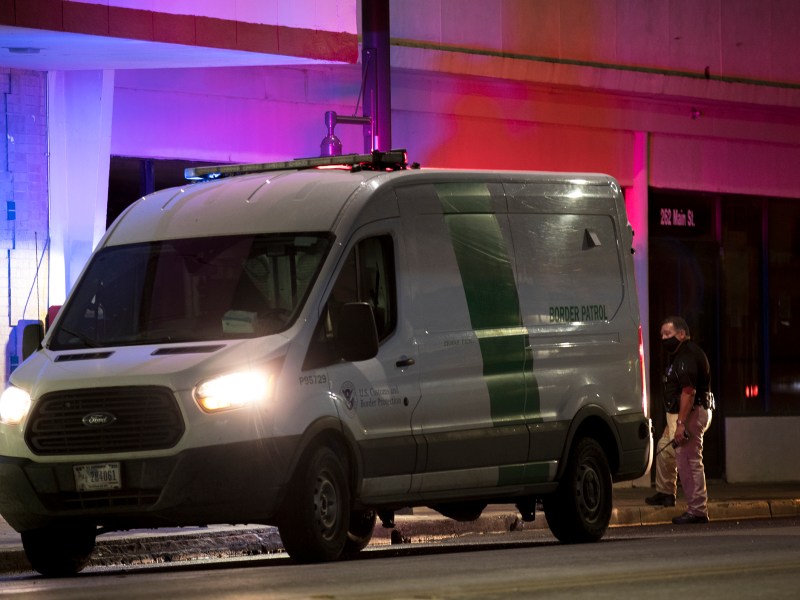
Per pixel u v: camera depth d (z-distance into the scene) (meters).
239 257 28.70
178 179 48.72
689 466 44.66
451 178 31.67
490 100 55.03
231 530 37.06
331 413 27.81
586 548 28.73
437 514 43.53
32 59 43.12
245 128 49.38
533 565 24.22
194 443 26.20
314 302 28.02
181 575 24.95
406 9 52.44
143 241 29.70
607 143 58.41
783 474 63.12
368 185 29.83
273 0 44.34
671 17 59.44
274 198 29.56
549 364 33.16
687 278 61.09
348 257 28.86
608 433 34.84
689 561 24.75
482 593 19.88
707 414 44.69
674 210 60.81
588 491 34.28
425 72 53.12
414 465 29.81
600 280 34.91
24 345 30.12
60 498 26.83
